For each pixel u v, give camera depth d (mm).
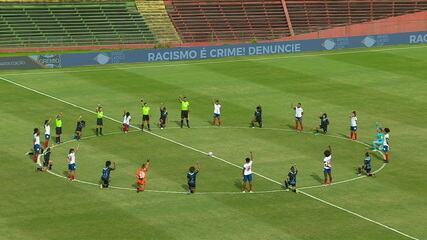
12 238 108688
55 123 162375
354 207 122375
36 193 126500
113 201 123500
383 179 135625
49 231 111375
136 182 132250
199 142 156250
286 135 161875
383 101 190000
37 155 141000
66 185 130375
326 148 153125
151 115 175625
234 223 115250
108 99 189500
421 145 155000
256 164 142875
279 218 117500
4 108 179000
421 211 120938
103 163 142125
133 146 152875
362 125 169625
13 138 155750
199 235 110625
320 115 177125
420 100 191000
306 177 136000
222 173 137875
